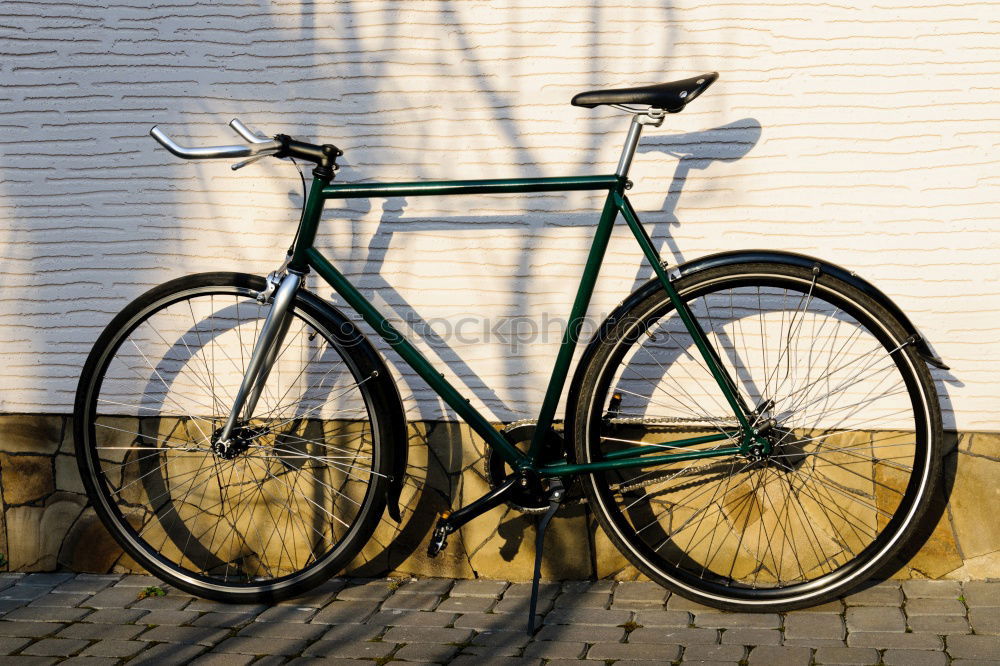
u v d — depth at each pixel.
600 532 2.81
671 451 2.77
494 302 2.78
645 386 2.78
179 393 2.96
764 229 2.65
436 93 2.69
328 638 2.53
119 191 2.86
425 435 2.86
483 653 2.42
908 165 2.57
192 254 2.87
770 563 2.79
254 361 2.65
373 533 2.88
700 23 2.57
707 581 2.63
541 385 2.81
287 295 2.62
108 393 2.98
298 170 2.58
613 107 2.63
